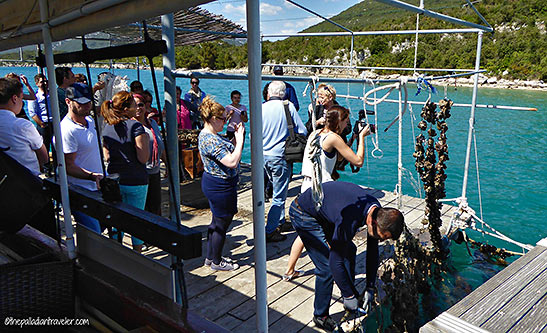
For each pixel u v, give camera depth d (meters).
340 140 2.90
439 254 4.20
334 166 3.24
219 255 3.61
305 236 2.76
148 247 4.11
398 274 3.02
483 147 13.03
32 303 2.06
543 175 10.06
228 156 3.22
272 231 4.27
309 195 2.69
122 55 1.79
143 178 3.30
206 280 3.48
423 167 4.02
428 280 3.98
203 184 3.44
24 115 5.67
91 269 2.20
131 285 2.04
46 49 2.04
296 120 4.00
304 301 3.20
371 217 2.42
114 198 2.18
